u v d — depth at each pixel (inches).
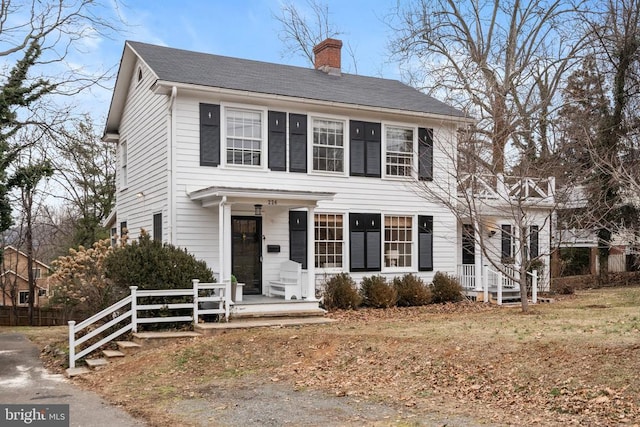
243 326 532.4
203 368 414.6
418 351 403.2
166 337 499.2
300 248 695.7
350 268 722.8
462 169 728.3
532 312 595.5
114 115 832.9
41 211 1400.1
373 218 739.4
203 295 566.3
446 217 795.4
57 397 355.3
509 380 325.7
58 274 587.2
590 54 1011.9
